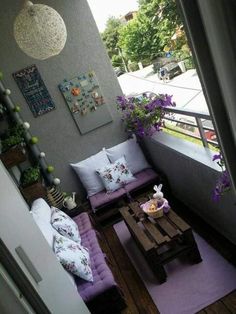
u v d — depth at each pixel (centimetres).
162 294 239
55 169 405
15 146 295
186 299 227
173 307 224
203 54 49
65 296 144
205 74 50
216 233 281
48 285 128
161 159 357
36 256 128
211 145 267
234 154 56
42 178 385
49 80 373
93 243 281
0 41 350
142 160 394
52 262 146
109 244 330
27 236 128
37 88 372
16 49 355
